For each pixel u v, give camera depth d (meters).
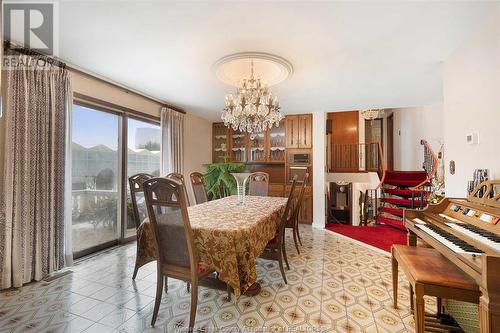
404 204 4.73
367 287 2.18
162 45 2.05
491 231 1.33
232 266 1.60
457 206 1.74
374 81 2.86
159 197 1.59
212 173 4.50
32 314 1.75
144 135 3.76
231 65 2.48
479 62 1.75
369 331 1.60
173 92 3.38
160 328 1.62
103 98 2.95
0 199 2.01
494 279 0.94
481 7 1.54
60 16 1.66
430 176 4.31
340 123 6.62
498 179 1.49
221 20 1.69
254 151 5.18
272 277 2.38
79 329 1.60
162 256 1.69
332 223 5.00
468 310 1.45
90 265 2.60
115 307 1.84
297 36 1.89
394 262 1.84
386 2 1.49
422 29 1.78
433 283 1.28
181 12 1.61
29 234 2.15
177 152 4.20
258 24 1.74
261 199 3.17
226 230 1.64
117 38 1.94
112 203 3.25
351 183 5.88
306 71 2.55
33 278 2.21
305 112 4.58
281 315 1.77
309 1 1.49
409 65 2.41
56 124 2.35
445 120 2.23
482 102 1.72
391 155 7.83
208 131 5.42
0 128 2.01
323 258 2.89
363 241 3.57
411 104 3.95
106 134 3.15
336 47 2.05
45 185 2.26
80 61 2.38
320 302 1.94
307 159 4.64
